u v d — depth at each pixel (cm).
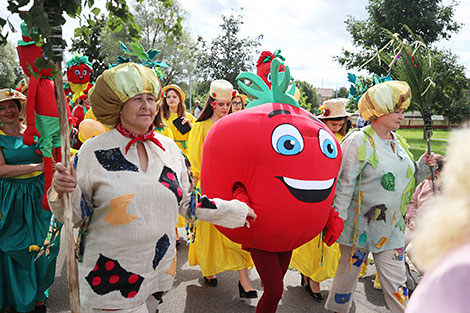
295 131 262
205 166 289
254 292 404
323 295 429
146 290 220
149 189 214
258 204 259
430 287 93
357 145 319
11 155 360
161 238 220
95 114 221
